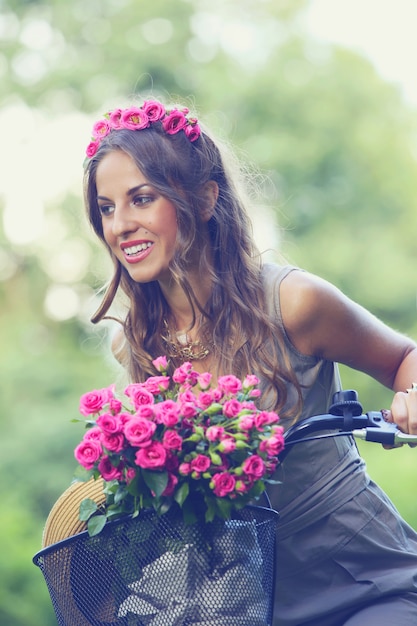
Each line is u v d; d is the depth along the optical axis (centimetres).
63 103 1802
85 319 1855
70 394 1691
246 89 1703
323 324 332
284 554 333
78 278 1836
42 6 1842
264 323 331
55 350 1811
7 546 1164
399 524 338
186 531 270
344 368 1597
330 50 1778
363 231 1702
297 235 1684
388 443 296
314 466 333
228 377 279
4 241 1825
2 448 1561
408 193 1738
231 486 265
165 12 1767
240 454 271
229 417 271
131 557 271
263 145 1684
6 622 1130
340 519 330
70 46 1823
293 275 335
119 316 376
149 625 270
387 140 1734
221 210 346
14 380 1672
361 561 330
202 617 269
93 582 275
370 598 323
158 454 264
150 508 269
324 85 1733
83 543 275
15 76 1823
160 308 352
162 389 283
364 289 1650
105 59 1775
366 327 339
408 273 1662
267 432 274
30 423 1586
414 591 323
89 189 341
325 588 332
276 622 334
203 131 350
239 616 270
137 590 271
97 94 1748
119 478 271
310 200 1698
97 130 336
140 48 1747
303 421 297
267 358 329
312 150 1697
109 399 279
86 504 275
